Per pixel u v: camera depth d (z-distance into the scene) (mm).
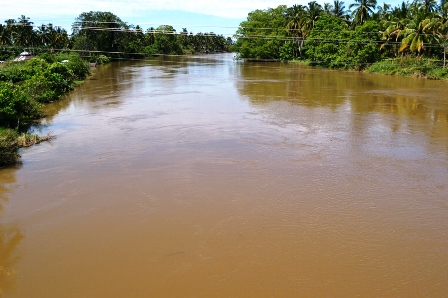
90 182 13531
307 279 8508
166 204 11930
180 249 9641
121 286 8336
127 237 10180
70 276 8672
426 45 47750
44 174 14258
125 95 32312
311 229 10508
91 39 73500
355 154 16484
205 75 49375
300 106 27219
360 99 30109
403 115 24125
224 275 8664
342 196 12461
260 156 16188
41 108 26516
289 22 75500
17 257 9375
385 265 8977
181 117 23531
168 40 96562
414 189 13000
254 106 27156
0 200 12242
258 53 76938
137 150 16984
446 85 38312
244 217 11148
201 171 14492
